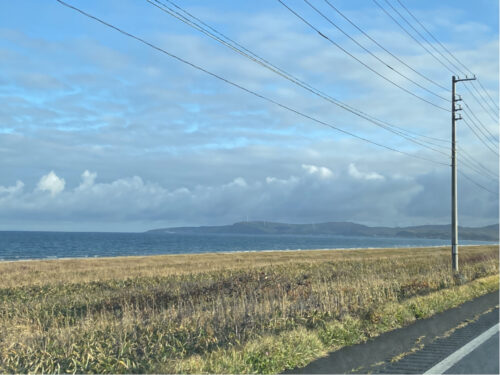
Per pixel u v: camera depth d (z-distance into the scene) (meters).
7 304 18.14
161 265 42.25
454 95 29.88
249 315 10.70
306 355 8.29
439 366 7.83
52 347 9.04
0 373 7.33
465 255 56.56
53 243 181.25
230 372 7.12
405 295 16.50
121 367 7.53
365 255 62.34
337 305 12.23
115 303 16.42
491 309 14.79
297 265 39.62
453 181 29.48
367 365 7.92
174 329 9.94
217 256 61.47
